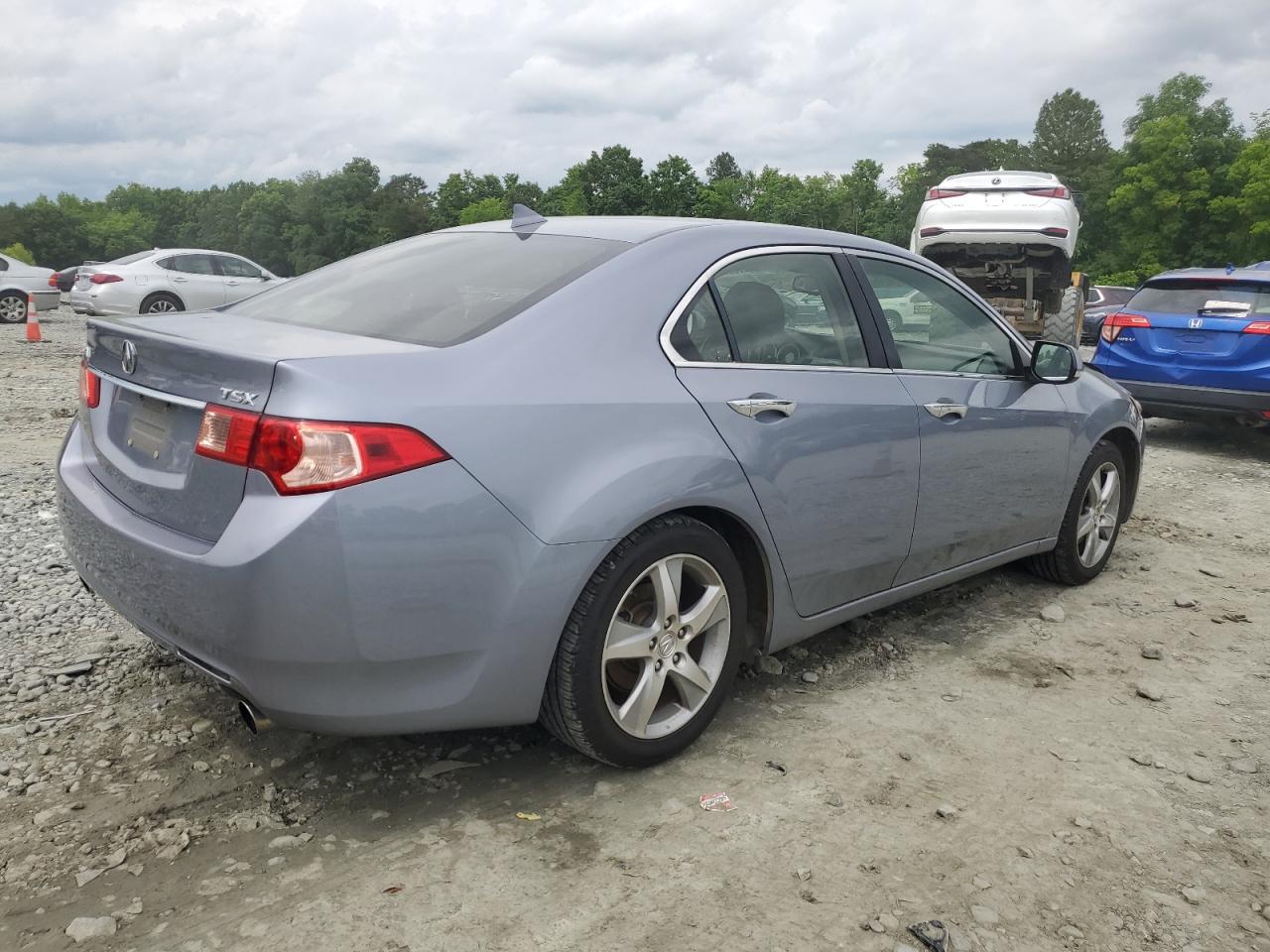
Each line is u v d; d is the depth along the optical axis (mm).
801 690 3527
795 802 2781
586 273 2889
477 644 2463
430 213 136625
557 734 2787
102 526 2680
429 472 2338
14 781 2742
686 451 2791
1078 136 107500
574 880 2410
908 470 3541
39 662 3498
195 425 2484
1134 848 2617
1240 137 63750
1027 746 3168
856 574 3484
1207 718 3416
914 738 3193
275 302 3281
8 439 7508
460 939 2191
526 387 2553
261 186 157750
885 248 3799
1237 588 4887
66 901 2275
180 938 2168
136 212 179875
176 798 2701
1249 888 2465
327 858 2471
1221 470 8023
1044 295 13414
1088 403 4594
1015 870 2504
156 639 2588
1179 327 8805
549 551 2504
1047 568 4734
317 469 2238
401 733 2475
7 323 19703
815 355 3340
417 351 2504
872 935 2242
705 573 2938
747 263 3238
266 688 2334
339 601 2268
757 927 2256
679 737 2943
